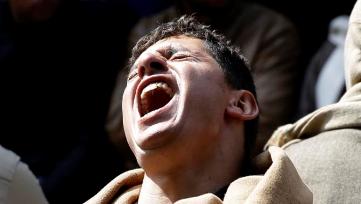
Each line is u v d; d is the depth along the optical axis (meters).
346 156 2.74
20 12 4.65
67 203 4.44
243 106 2.83
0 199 3.50
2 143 4.57
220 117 2.76
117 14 4.88
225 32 4.52
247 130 2.84
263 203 2.47
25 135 4.57
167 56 2.84
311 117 2.89
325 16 5.37
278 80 4.45
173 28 2.95
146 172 2.74
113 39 4.82
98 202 2.84
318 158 2.77
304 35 5.36
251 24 4.55
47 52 4.66
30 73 4.63
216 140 2.74
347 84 3.01
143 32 4.71
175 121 2.68
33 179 3.61
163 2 5.04
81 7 4.82
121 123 4.59
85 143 4.54
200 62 2.80
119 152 4.59
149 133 2.67
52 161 4.53
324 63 4.62
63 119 4.60
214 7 4.50
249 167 2.81
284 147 2.91
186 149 2.69
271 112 4.38
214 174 2.73
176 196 2.70
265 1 5.43
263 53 4.50
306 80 4.61
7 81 4.61
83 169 4.50
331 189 2.68
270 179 2.51
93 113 4.66
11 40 4.68
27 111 4.59
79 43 4.72
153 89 2.77
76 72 4.67
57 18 4.70
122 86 4.66
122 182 2.87
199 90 2.73
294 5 5.44
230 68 2.85
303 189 2.56
